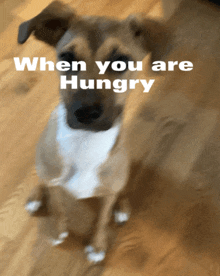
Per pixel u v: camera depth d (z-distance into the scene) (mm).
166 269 800
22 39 630
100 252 789
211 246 833
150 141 940
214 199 887
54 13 610
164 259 809
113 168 676
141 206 859
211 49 1115
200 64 1076
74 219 821
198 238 840
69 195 842
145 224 841
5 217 812
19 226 807
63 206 772
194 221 857
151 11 1155
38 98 952
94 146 646
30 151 885
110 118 622
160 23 634
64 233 792
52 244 795
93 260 786
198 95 1022
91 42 588
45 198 833
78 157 657
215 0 1216
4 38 1019
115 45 593
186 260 813
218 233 850
